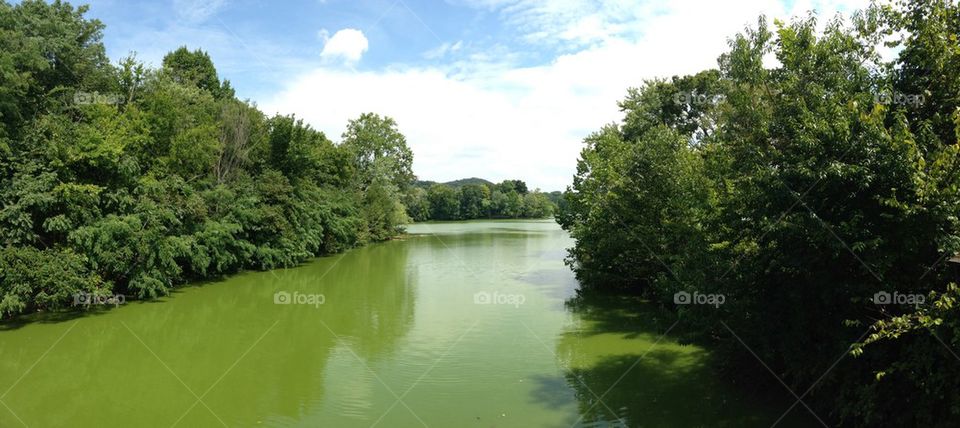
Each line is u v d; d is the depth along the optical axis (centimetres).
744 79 1016
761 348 969
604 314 1894
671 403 1033
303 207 3344
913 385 727
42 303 1745
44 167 1762
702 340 1342
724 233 1077
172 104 2366
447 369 1277
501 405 1046
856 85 895
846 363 800
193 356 1388
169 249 2066
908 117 859
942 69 806
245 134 3086
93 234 1811
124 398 1092
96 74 2186
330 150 4466
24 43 1811
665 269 1772
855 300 741
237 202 2794
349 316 1877
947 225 704
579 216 2584
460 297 2241
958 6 831
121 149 1930
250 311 1948
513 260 3588
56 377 1217
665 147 1925
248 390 1141
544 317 1848
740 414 967
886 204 704
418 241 5231
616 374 1221
